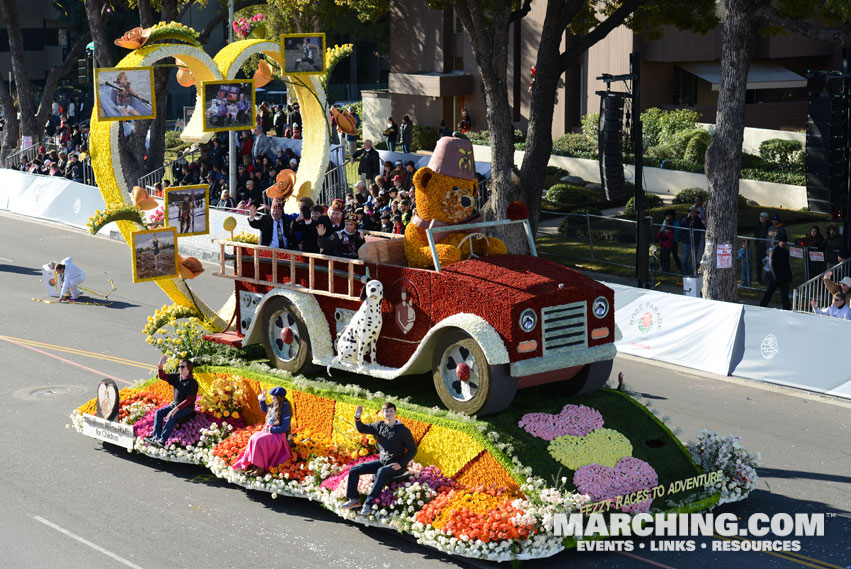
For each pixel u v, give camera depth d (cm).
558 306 1183
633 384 1783
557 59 2650
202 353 1484
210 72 1547
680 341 1905
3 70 6706
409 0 4619
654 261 2602
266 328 1416
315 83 1688
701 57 3806
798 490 1320
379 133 4788
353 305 1318
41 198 3572
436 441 1197
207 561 1118
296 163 3203
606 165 2391
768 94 4097
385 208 2633
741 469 1267
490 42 2506
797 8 2383
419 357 1217
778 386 1764
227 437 1378
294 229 1411
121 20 6012
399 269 1250
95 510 1262
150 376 1684
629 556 1137
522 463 1153
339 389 1300
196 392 1416
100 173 1484
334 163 3141
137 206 1462
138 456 1455
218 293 2461
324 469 1244
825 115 2156
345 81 6781
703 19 2783
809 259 2236
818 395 1714
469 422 1172
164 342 1496
